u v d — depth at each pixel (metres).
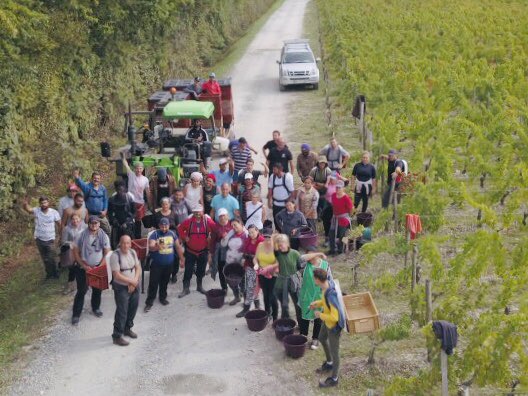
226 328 11.02
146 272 13.20
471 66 27.28
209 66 38.56
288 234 12.16
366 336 10.46
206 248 11.94
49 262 13.32
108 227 12.91
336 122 24.20
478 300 10.02
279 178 13.46
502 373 8.09
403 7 54.00
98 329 11.26
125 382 9.72
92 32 21.52
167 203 12.37
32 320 11.75
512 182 13.78
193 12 35.78
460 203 13.93
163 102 17.98
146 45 27.58
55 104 19.02
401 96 22.00
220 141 18.52
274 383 9.47
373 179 14.26
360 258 13.15
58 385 9.74
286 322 10.63
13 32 14.50
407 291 11.77
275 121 24.97
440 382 8.94
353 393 9.12
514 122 16.97
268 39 48.91
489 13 45.81
